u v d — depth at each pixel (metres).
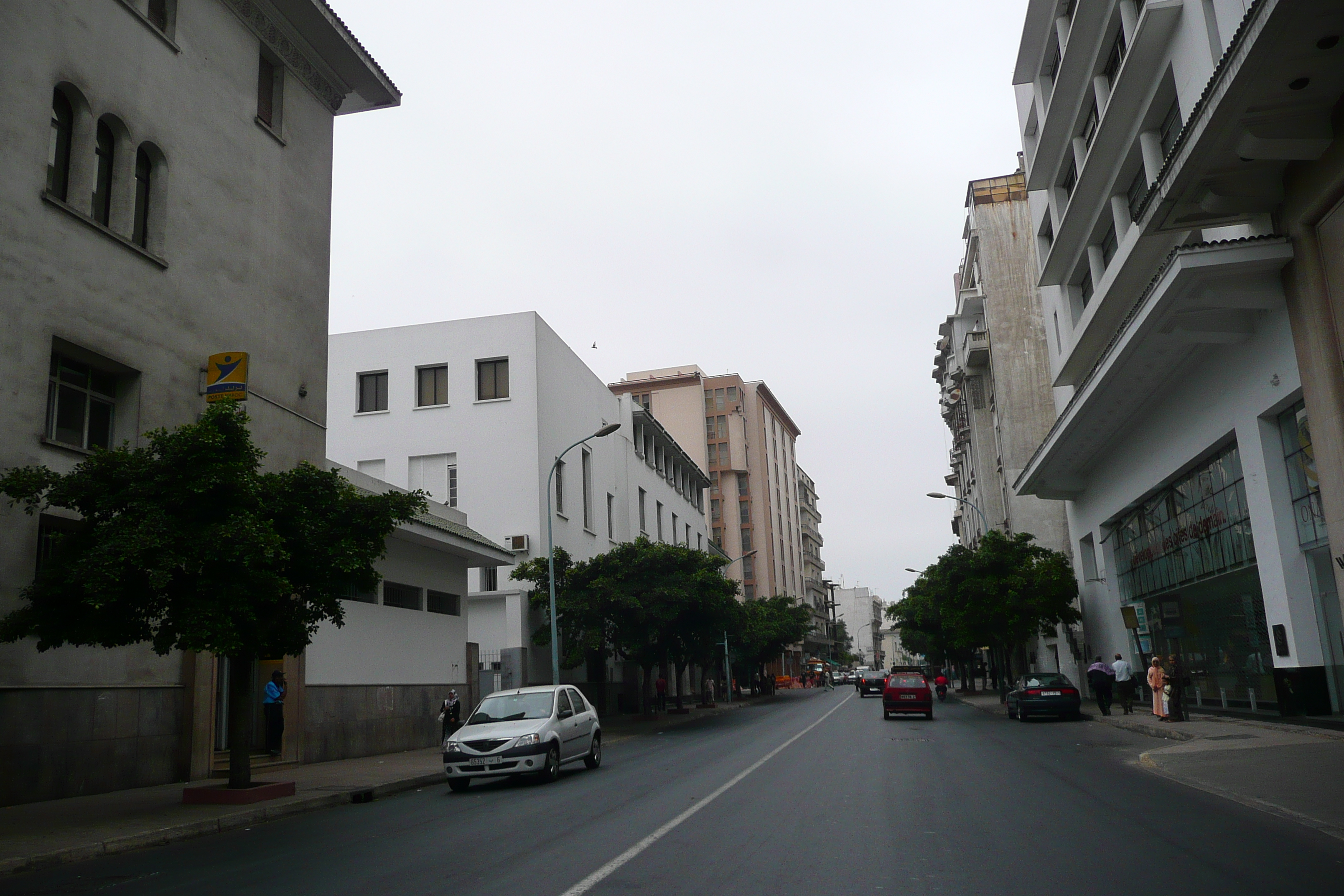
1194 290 18.89
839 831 9.72
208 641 12.85
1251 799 10.86
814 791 13.13
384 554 15.84
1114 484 33.44
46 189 15.97
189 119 19.97
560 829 10.55
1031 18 29.91
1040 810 10.83
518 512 37.72
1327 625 19.31
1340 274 16.28
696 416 97.12
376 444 39.34
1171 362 23.80
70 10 16.94
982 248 53.88
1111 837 8.97
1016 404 51.97
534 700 17.50
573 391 44.06
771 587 99.06
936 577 41.34
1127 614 25.73
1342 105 15.20
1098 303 28.11
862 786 13.51
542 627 37.19
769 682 76.06
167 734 17.56
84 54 17.17
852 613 190.12
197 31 20.52
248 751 14.91
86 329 16.61
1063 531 50.44
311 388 23.70
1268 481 20.11
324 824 12.68
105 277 17.19
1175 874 7.32
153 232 18.78
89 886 8.65
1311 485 18.95
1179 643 28.89
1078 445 32.78
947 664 84.19
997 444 56.69
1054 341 36.47
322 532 14.68
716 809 11.54
